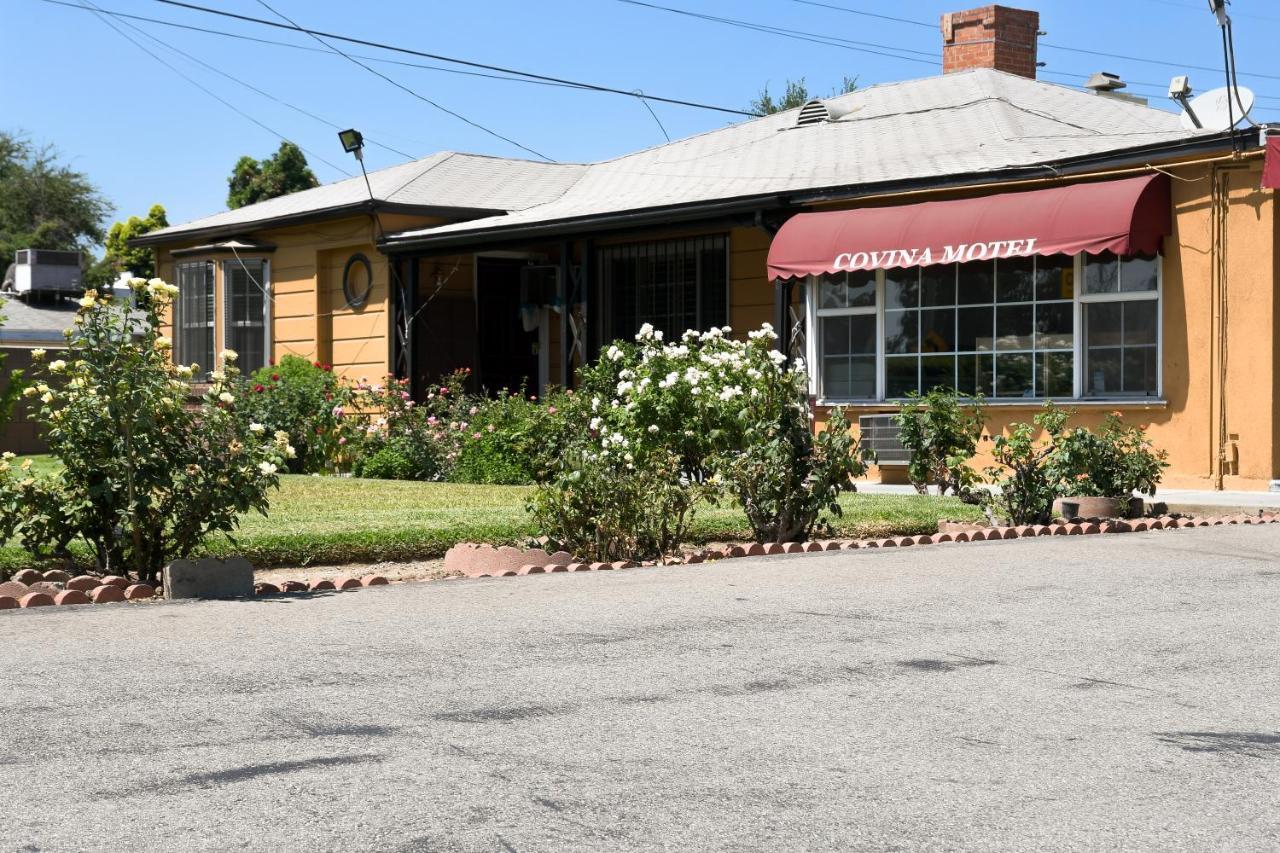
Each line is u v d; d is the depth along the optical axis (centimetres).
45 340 3272
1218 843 349
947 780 400
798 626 648
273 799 376
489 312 2386
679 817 364
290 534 958
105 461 760
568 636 620
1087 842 349
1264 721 474
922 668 555
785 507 1010
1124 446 1279
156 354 772
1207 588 775
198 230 2611
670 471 970
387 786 388
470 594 750
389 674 536
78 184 6788
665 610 693
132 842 341
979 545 993
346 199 2408
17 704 482
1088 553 938
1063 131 1869
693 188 2039
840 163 1938
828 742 440
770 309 2017
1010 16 2373
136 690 504
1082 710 486
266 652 578
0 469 793
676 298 2139
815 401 1730
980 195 1631
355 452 1948
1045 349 1575
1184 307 1477
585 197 2266
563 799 378
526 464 1617
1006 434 1603
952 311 1639
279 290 2514
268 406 2055
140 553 786
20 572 809
